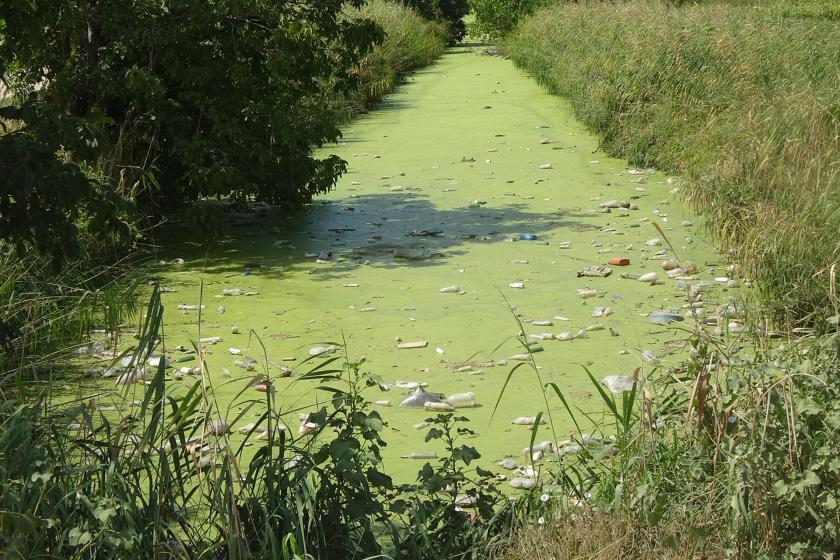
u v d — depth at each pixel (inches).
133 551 132.8
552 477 175.6
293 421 220.1
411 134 638.5
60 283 275.1
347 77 414.3
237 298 313.4
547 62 845.2
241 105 375.2
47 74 365.7
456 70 1045.2
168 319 291.7
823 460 139.8
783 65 514.3
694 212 416.2
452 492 160.1
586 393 237.0
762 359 164.9
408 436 215.3
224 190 366.6
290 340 276.4
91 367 249.8
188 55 370.0
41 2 207.8
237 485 178.7
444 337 278.1
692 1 943.0
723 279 323.3
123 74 358.0
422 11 1398.9
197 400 155.9
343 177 511.2
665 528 146.9
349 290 321.4
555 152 567.8
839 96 416.8
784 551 140.6
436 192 473.1
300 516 137.6
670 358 254.8
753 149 383.6
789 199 326.6
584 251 364.8
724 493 148.6
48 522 127.8
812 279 278.7
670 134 517.7
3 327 214.5
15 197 191.8
